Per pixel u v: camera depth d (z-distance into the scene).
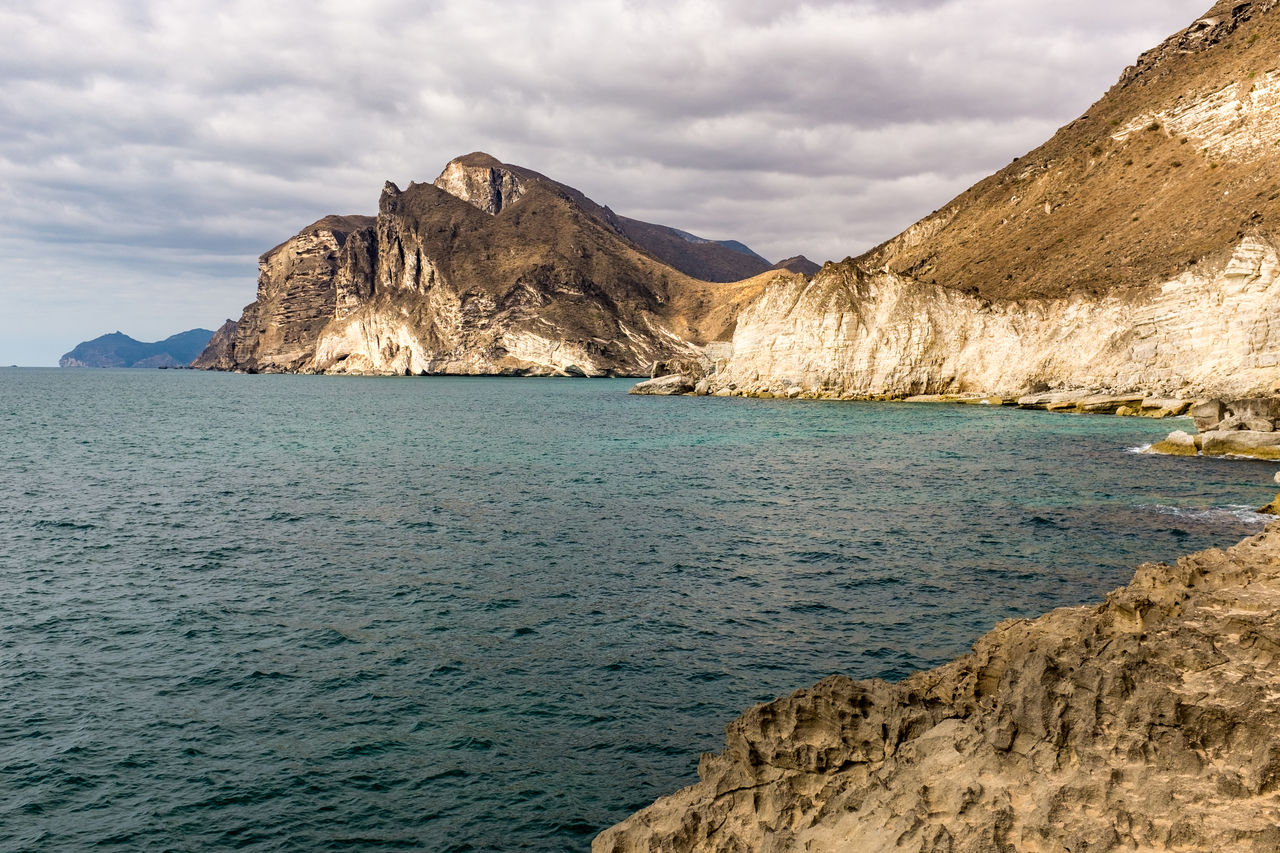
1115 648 9.74
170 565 26.77
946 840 7.61
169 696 16.95
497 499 38.00
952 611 21.64
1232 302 66.00
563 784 13.66
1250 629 9.77
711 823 9.71
